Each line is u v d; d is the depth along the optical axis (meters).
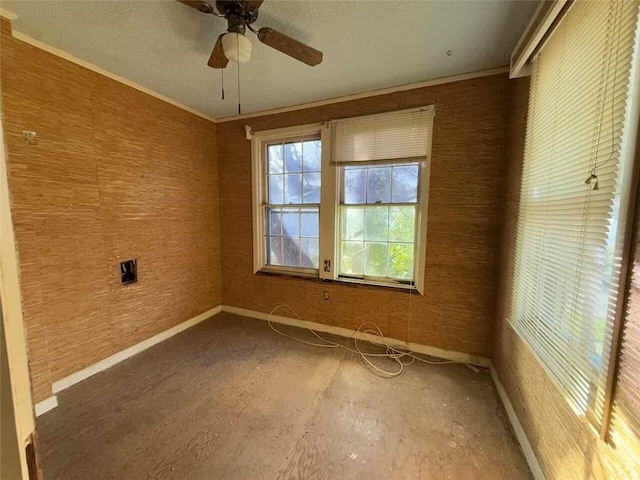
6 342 0.39
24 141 1.72
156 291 2.65
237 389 2.01
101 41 1.76
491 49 1.85
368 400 1.90
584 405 1.00
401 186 2.54
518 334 1.63
